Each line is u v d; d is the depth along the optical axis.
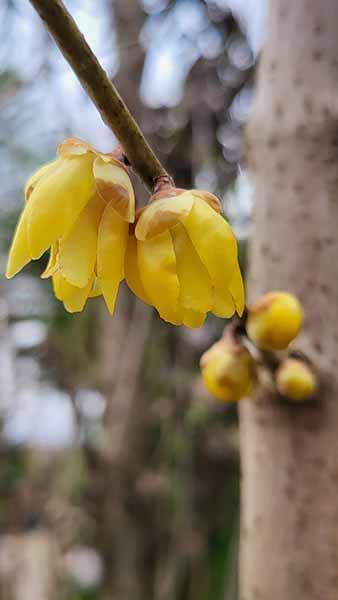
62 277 0.20
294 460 0.24
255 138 0.26
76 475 0.52
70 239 0.19
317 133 0.25
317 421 0.24
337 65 0.25
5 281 0.51
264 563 0.25
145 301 0.19
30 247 0.19
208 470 0.51
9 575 0.53
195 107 0.46
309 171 0.25
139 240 0.19
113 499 0.51
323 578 0.24
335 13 0.25
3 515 0.55
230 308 0.19
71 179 0.19
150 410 0.50
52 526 0.53
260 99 0.26
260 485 0.25
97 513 0.52
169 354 0.50
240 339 0.23
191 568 0.51
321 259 0.25
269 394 0.24
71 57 0.17
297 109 0.25
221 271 0.19
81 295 0.20
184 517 0.50
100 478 0.51
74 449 0.52
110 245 0.19
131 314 0.51
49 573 0.52
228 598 0.45
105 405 0.51
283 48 0.26
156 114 0.47
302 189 0.25
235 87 0.46
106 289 0.19
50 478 0.55
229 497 0.51
